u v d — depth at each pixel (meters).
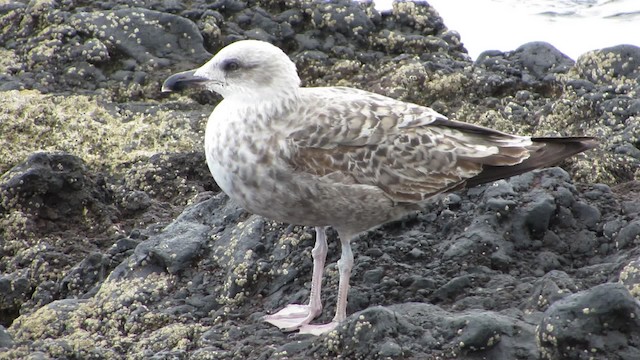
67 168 15.48
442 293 11.77
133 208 15.80
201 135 18.05
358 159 11.45
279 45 20.14
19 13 20.42
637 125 16.34
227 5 20.56
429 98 18.62
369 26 20.27
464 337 10.27
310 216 11.67
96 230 15.34
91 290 13.13
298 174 11.34
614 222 12.59
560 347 9.79
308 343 10.82
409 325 10.56
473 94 18.61
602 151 16.12
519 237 12.44
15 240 14.95
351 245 12.72
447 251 12.34
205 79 11.83
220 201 13.66
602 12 25.70
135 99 19.17
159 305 12.34
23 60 19.53
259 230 12.88
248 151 11.40
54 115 18.06
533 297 11.15
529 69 18.81
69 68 19.27
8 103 18.12
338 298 11.60
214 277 12.64
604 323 9.72
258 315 11.95
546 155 11.77
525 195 12.72
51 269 14.31
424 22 20.58
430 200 11.81
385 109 11.71
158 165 16.62
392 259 12.45
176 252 12.79
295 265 12.50
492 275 11.95
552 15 25.75
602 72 17.62
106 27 19.67
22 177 15.09
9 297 14.02
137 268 12.85
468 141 11.79
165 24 19.83
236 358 10.97
